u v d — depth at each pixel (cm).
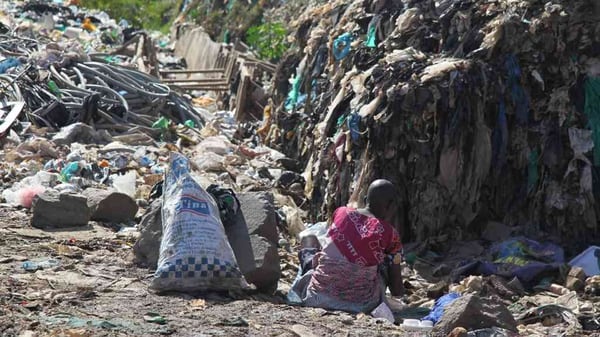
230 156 1906
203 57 3262
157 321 877
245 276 1049
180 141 2081
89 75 2297
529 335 933
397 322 1024
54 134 1988
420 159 1484
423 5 1664
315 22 2145
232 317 915
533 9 1536
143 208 1487
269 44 3209
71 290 974
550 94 1506
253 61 2755
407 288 1304
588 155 1494
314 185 1684
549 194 1495
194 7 4400
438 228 1494
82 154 1806
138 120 2177
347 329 910
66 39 3231
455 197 1489
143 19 4912
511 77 1504
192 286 993
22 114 2066
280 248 1409
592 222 1487
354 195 1504
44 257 1115
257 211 1098
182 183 1030
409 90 1475
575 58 1506
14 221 1308
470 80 1484
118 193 1363
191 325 874
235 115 2423
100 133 1997
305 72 2028
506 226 1509
